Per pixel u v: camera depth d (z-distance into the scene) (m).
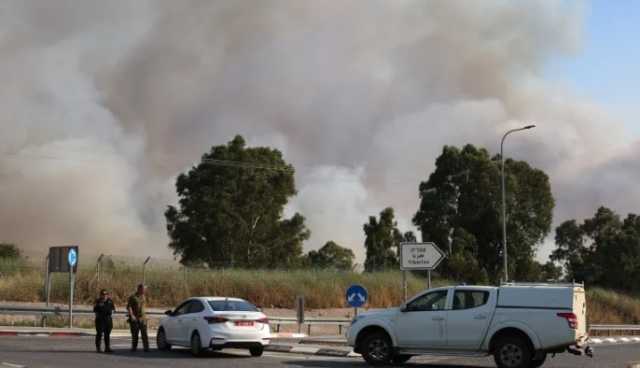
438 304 19.58
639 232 93.44
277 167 78.12
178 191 76.44
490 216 79.62
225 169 75.44
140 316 23.67
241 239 75.00
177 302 45.03
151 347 25.69
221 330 22.02
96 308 23.27
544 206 82.88
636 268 90.31
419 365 20.59
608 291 68.50
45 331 31.52
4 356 20.95
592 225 103.75
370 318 20.30
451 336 19.14
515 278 79.94
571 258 103.25
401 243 27.23
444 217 82.38
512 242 79.75
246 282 48.31
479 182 80.06
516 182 80.94
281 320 36.75
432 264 26.84
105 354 22.52
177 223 75.69
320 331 40.50
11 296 42.19
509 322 18.50
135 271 46.00
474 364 21.36
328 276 53.09
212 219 73.81
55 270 37.72
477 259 77.94
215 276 47.97
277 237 77.75
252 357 22.72
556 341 18.06
